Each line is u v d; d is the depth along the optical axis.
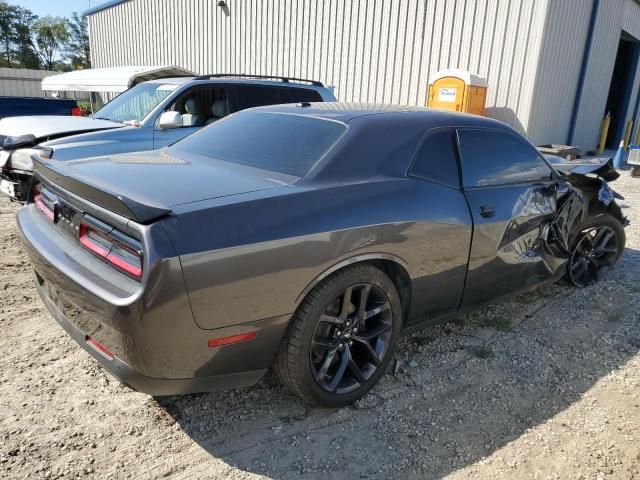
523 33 9.54
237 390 2.91
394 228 2.68
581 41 11.25
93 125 6.40
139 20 18.39
